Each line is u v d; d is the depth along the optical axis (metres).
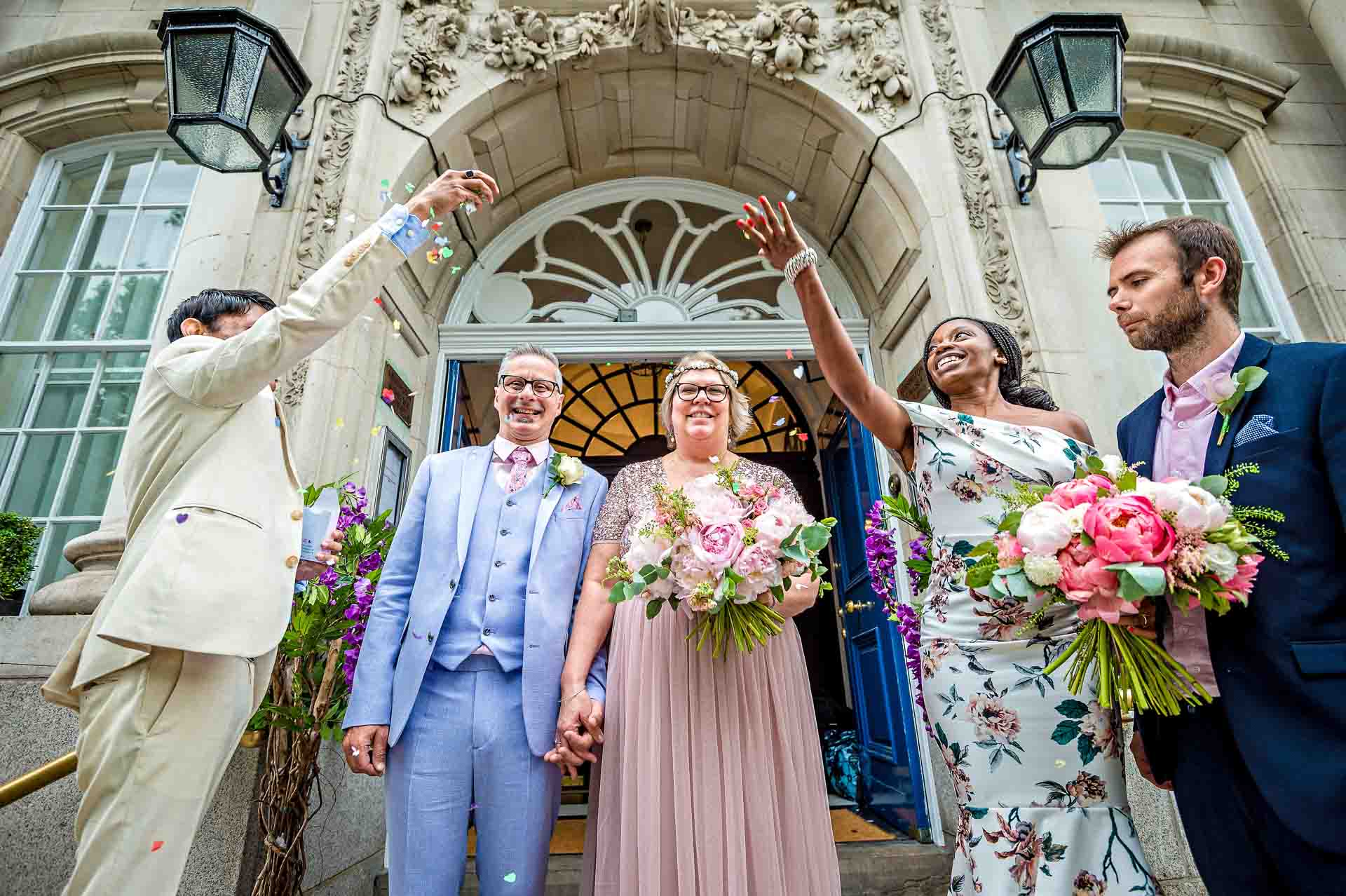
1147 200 3.77
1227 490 1.01
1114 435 2.69
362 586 1.74
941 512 1.32
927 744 2.92
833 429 4.21
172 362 1.28
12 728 1.89
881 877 2.52
